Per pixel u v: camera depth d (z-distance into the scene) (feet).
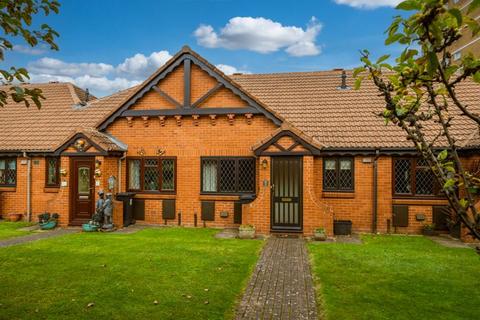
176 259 30.01
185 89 47.39
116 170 48.06
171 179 48.47
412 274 26.20
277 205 42.01
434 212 42.96
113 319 18.56
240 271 26.78
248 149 46.44
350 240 39.22
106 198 44.93
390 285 23.81
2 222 50.80
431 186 43.62
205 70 46.78
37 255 31.30
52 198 51.90
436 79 8.79
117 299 21.16
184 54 47.57
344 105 51.21
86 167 46.78
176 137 48.24
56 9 13.79
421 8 7.16
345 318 18.78
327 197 45.21
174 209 47.88
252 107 45.78
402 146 42.55
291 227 41.57
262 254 32.40
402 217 43.55
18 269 27.04
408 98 10.18
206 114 46.88
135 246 34.88
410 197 43.62
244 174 46.57
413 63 8.75
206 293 22.25
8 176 53.98
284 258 30.96
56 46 14.03
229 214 46.55
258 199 41.78
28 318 18.58
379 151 43.19
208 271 26.73
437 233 42.75
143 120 48.93
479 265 28.66
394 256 31.37
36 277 25.16
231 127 46.91
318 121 48.37
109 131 50.11
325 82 57.77
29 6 13.12
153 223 48.42
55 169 52.31
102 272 26.32
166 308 19.94
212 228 46.16
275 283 24.49
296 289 23.35
